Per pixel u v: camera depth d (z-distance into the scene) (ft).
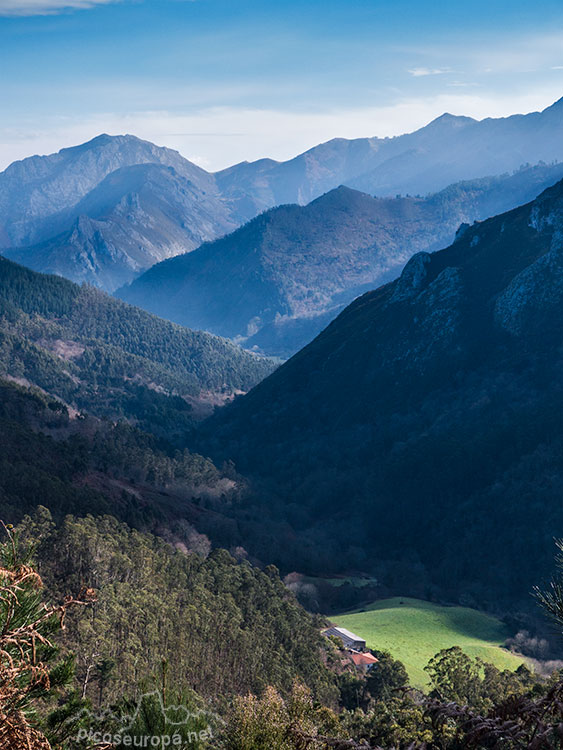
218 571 329.11
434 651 351.67
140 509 475.72
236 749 49.78
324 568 530.27
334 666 294.87
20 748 21.30
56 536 249.75
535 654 363.35
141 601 228.63
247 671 233.14
